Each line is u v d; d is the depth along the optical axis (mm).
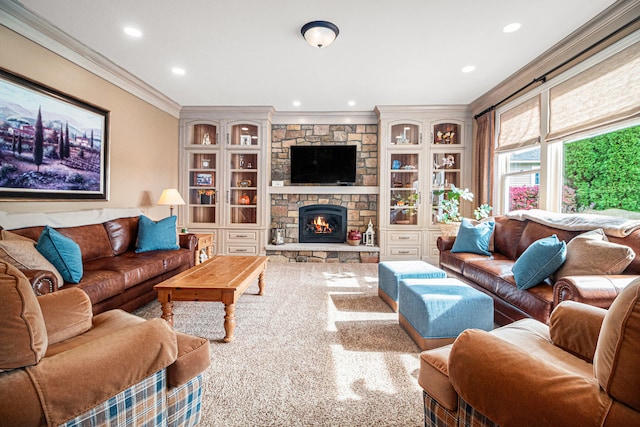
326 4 2412
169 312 2287
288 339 2309
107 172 3613
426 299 2098
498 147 4348
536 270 2232
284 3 2404
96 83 3461
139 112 4258
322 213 5664
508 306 2473
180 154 5375
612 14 2477
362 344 2229
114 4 2424
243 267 2904
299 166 5488
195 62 3490
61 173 3031
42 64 2799
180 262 3566
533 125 3627
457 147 5129
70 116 3115
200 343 1288
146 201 4449
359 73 3764
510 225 3465
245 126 5699
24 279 893
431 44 3041
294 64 3523
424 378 1194
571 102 3029
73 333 1339
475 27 2732
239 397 1625
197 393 1295
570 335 1278
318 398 1620
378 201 5461
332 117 5539
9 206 2590
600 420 701
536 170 3717
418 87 4250
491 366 906
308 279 4105
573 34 2824
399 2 2385
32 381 823
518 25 2701
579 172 3092
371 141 5562
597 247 2092
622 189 2664
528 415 795
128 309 2695
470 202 5164
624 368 709
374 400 1606
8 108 2521
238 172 5660
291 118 5555
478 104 4820
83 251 2900
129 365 1008
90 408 916
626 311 741
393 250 5242
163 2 2395
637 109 2354
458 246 3629
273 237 5691
